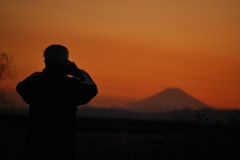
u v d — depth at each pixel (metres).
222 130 17.42
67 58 11.45
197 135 17.47
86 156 38.84
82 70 11.78
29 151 10.78
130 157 19.39
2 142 41.22
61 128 10.91
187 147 16.97
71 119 11.10
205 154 16.59
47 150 10.71
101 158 35.03
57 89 11.06
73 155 10.96
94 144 60.59
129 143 56.28
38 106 11.00
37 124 10.88
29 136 10.89
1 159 28.78
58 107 10.99
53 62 11.26
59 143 10.80
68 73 11.62
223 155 16.47
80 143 64.12
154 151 18.20
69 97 11.09
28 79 11.19
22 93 11.11
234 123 17.41
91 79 11.63
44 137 10.79
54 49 11.26
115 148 48.09
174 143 18.16
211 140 17.08
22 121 153.12
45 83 11.09
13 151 33.97
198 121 17.62
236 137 16.98
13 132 82.81
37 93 11.06
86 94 11.19
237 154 16.45
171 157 17.34
